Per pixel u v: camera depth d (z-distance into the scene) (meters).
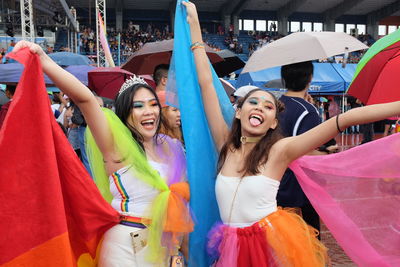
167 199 2.89
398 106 2.45
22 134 2.39
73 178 2.67
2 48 19.11
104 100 7.40
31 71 2.45
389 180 3.03
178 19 3.41
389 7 42.62
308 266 2.73
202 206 3.11
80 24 42.16
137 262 2.81
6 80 6.07
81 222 2.76
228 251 2.82
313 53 3.74
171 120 3.92
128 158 2.87
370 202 3.05
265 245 2.77
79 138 6.04
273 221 2.78
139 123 3.04
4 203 2.33
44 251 2.38
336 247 5.54
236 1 40.22
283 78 3.78
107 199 3.08
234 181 2.90
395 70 3.73
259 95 2.94
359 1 39.78
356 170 2.95
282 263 2.72
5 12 23.77
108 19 43.47
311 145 2.71
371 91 3.88
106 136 2.81
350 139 20.73
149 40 40.28
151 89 3.11
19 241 2.35
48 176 2.41
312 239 2.93
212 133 3.28
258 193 2.79
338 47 3.86
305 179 3.06
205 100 3.27
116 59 35.72
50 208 2.40
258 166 2.83
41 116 2.44
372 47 3.54
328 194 3.06
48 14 22.97
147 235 2.84
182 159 3.24
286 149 2.80
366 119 2.52
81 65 8.52
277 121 2.96
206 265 3.11
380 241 3.03
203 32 42.59
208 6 43.44
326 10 44.50
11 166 2.35
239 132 3.05
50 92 9.15
